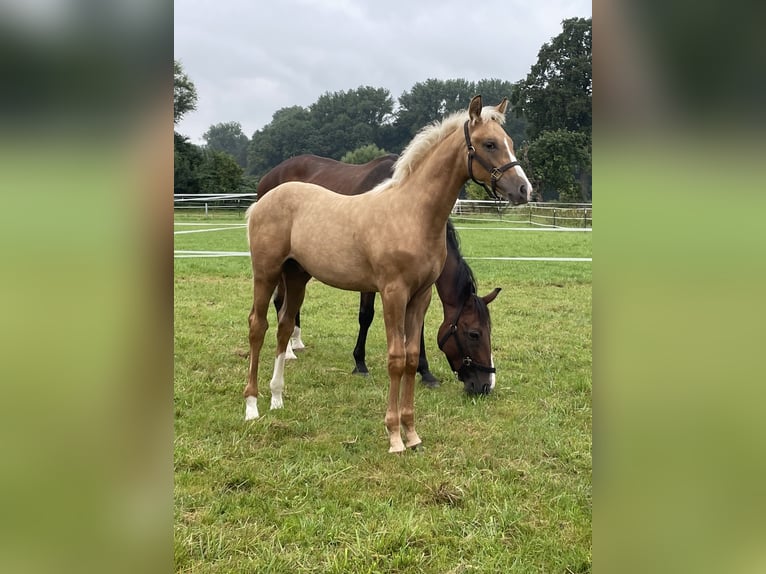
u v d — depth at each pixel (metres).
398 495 2.84
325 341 6.02
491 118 3.18
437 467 3.16
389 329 3.32
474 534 2.49
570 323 6.76
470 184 28.86
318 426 3.69
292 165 6.15
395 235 3.24
